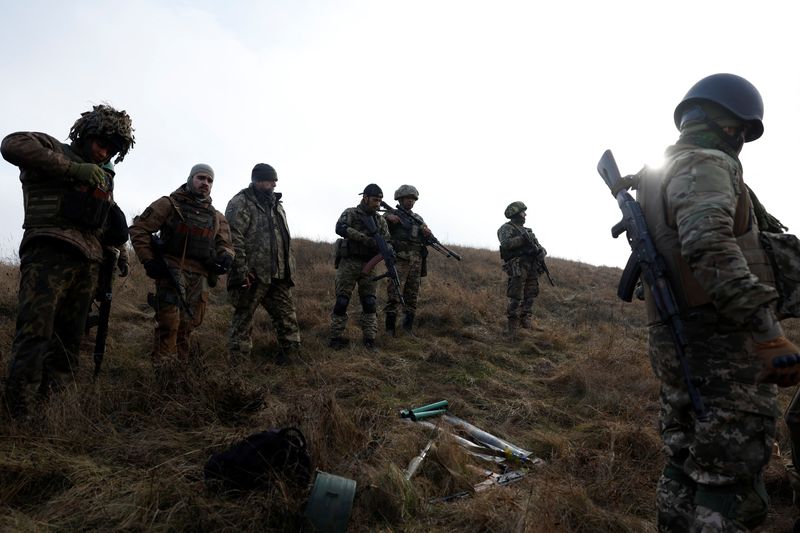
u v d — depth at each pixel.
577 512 2.73
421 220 7.33
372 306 6.24
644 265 2.03
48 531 2.25
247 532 2.34
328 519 2.38
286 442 2.75
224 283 8.32
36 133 3.32
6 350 4.50
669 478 2.03
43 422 3.06
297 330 5.58
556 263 14.81
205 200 4.57
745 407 1.81
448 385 5.18
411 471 3.13
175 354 4.21
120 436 3.21
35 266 3.33
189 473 2.80
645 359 6.22
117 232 3.74
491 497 2.80
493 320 8.38
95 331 5.43
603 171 2.44
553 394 5.29
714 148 2.00
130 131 3.69
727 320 1.84
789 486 3.18
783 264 1.93
